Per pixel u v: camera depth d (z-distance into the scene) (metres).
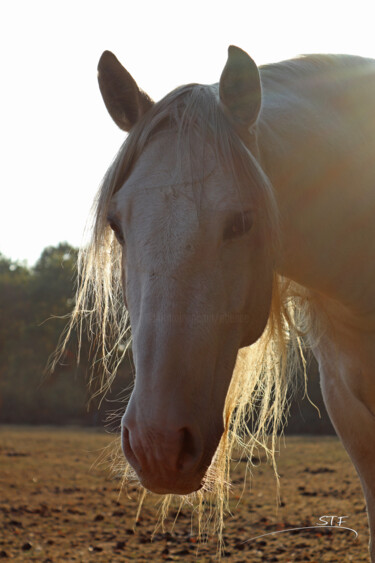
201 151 1.79
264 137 2.05
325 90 2.38
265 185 1.82
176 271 1.69
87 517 6.21
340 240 2.28
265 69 2.35
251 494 7.15
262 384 2.83
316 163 2.18
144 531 5.62
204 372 1.68
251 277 1.85
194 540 5.18
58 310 30.52
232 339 1.81
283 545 4.86
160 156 1.83
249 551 4.76
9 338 29.86
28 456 11.17
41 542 5.20
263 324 1.97
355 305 2.40
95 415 22.80
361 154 2.34
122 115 2.11
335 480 7.88
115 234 1.93
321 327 2.60
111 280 2.13
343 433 2.65
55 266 32.12
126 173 1.89
